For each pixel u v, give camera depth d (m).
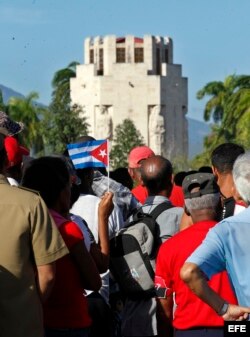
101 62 162.62
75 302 10.70
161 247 10.64
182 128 158.75
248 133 95.69
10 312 9.45
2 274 9.42
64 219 10.70
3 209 9.51
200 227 10.45
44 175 10.86
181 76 158.88
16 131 11.68
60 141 101.62
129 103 154.88
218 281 9.97
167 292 10.64
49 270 9.52
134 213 13.50
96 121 153.75
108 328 12.45
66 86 152.38
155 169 12.76
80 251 10.62
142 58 160.75
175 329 10.38
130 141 112.12
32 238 9.52
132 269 12.14
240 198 10.45
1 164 9.71
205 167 17.75
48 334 10.66
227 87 127.31
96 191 14.62
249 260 9.04
